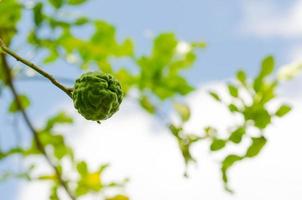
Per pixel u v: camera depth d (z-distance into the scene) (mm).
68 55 6441
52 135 6559
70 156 6473
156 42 6395
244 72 5594
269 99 5539
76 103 4297
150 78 6371
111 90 4363
